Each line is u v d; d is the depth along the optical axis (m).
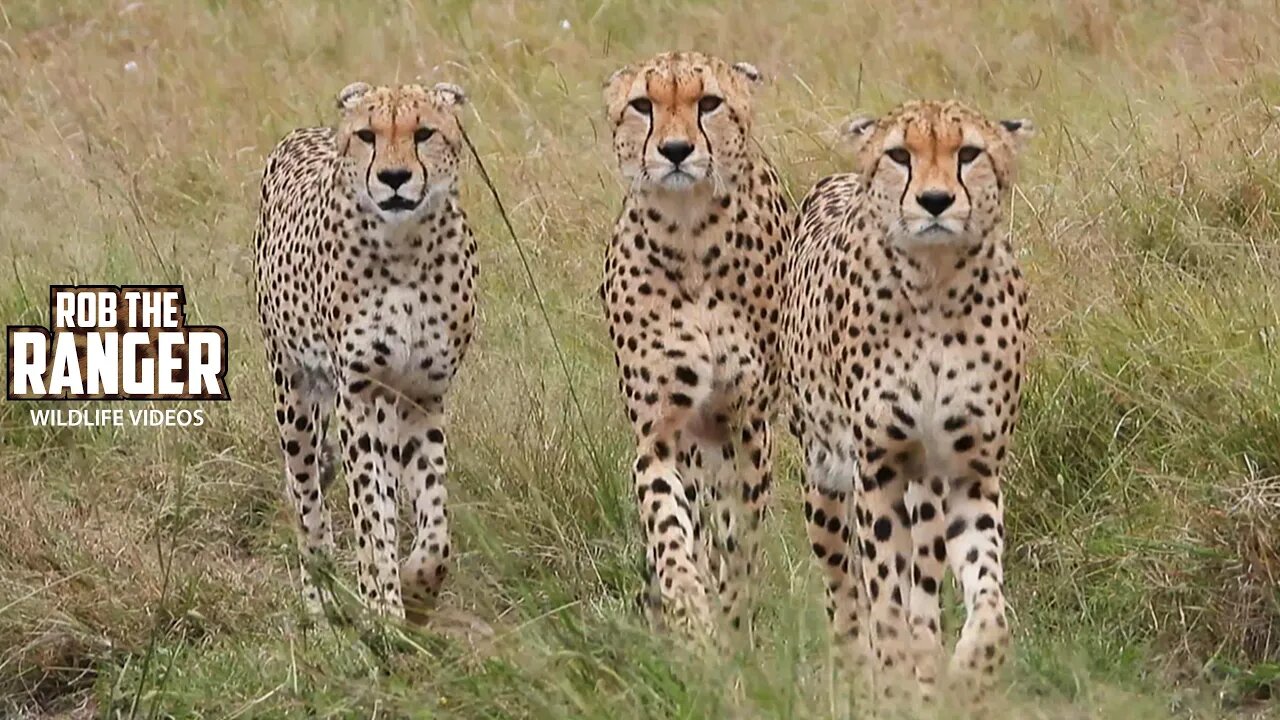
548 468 11.26
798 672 8.22
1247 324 11.08
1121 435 10.83
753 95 10.20
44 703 10.32
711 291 9.89
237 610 10.74
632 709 8.08
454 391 12.27
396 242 10.86
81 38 21.17
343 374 11.08
